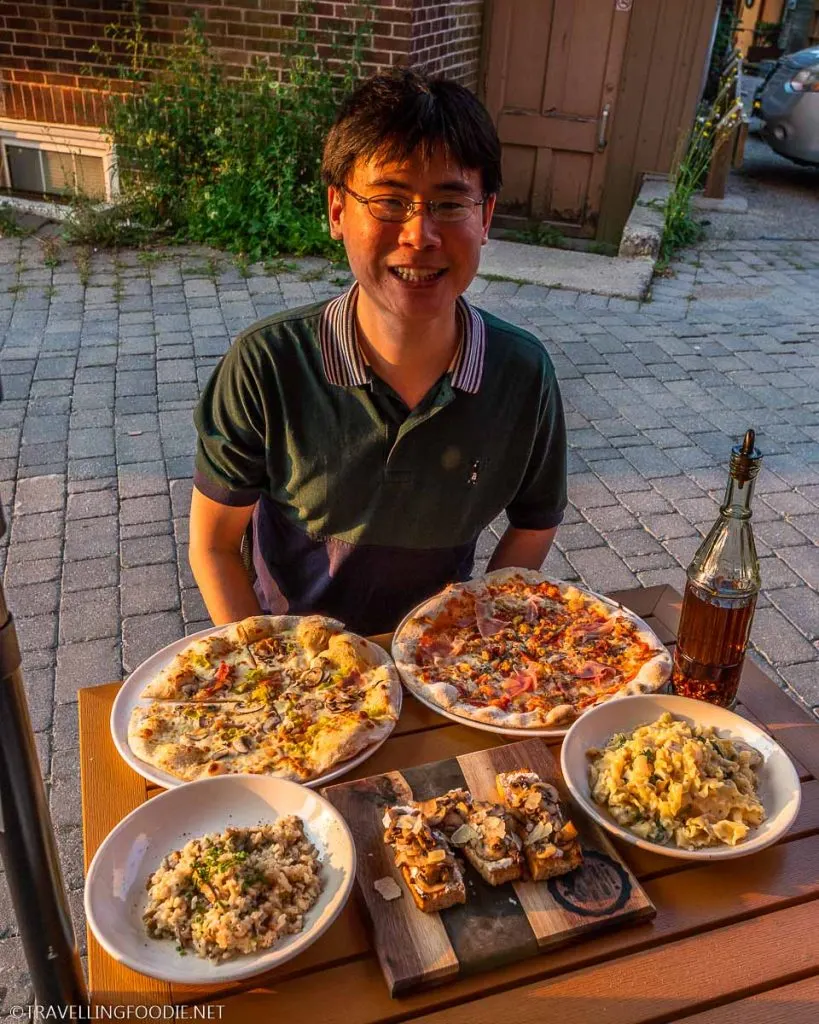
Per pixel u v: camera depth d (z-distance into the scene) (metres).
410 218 1.41
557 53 7.37
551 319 5.85
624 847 1.28
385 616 1.94
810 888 1.23
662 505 3.96
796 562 3.60
